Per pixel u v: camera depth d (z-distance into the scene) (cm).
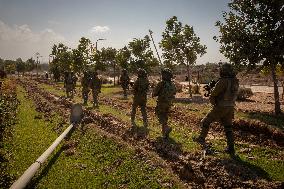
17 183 756
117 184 833
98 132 1278
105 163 988
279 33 1686
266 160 898
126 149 1038
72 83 2697
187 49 2788
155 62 3784
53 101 2453
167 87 1089
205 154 930
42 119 1748
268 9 1700
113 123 1397
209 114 948
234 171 812
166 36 2855
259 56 1739
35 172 866
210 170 826
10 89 2495
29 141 1265
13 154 1096
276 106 1652
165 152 991
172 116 1627
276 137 1141
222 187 763
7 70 9331
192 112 1666
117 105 2092
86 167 969
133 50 3794
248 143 1122
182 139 1117
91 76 2088
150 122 1445
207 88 996
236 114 1605
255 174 794
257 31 1770
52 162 1024
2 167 958
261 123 1231
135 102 1326
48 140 1282
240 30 1789
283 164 866
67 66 6028
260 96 2784
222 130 1272
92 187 829
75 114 1480
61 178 891
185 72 7188
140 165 912
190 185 791
